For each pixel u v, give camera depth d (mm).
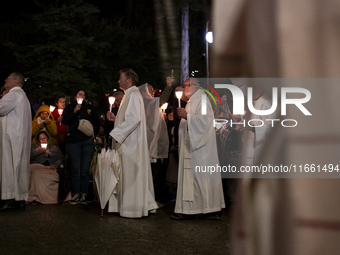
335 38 710
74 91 6574
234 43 762
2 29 20484
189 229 4500
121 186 5367
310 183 739
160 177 6805
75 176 6570
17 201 5922
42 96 18297
